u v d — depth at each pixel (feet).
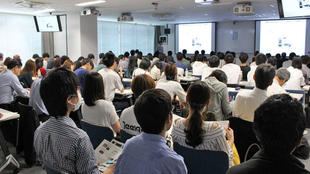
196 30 49.73
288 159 2.81
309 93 17.10
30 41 36.09
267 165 2.81
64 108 4.56
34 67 16.34
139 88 7.90
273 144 2.83
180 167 3.93
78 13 34.45
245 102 8.55
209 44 49.08
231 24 47.88
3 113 11.30
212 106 9.77
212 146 5.86
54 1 25.29
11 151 12.89
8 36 33.94
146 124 4.04
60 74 4.55
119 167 4.11
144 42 52.70
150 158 3.88
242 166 2.98
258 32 45.09
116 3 26.81
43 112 12.05
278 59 31.50
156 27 54.49
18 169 10.81
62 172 4.57
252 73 16.17
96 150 6.23
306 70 20.86
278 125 2.81
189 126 5.88
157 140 4.02
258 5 27.91
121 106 15.40
